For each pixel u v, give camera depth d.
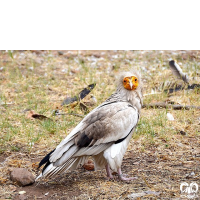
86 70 15.23
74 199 6.57
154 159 8.20
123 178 7.22
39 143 9.19
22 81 14.20
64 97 12.59
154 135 9.35
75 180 7.41
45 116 10.52
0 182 7.34
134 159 8.28
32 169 7.95
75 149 6.86
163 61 16.41
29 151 8.76
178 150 8.55
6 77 14.72
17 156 8.54
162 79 13.73
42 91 13.08
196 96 11.95
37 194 6.87
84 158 7.11
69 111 11.08
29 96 12.54
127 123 7.21
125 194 6.59
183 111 10.64
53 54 18.02
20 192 6.94
